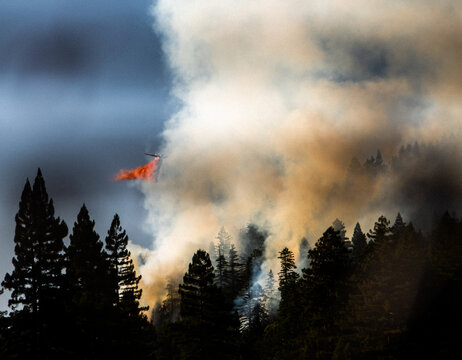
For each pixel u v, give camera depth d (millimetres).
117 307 44719
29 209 41312
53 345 39781
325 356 46562
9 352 39000
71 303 41156
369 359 43000
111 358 40781
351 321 46062
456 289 46344
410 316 44438
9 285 40594
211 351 44062
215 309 44531
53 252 42000
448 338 42688
